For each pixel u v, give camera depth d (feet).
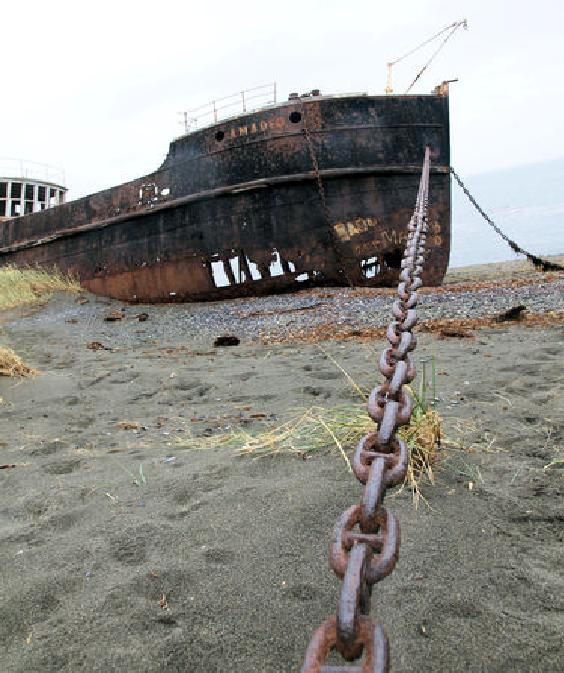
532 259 41.96
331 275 37.24
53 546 7.18
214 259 39.14
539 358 15.96
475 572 6.04
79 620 5.66
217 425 12.36
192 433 11.89
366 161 35.70
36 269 49.73
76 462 10.36
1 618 5.78
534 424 10.66
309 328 25.53
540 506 7.39
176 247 40.37
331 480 8.36
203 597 5.90
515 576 5.94
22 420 13.78
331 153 35.60
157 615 5.65
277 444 10.16
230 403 14.24
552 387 12.91
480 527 6.93
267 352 21.06
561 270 41.42
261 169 36.42
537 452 9.24
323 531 7.00
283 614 5.56
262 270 38.14
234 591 5.96
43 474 9.82
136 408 14.47
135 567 6.55
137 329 31.86
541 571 6.01
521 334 19.86
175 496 8.38
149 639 5.33
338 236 36.45
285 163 35.99
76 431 12.67
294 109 35.70
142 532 7.33
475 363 16.01
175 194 39.47
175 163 39.29
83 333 31.81
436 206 36.65
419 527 6.95
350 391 14.23
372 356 18.42
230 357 20.79
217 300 40.09
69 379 18.31
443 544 6.57
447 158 36.91
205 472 9.18
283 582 6.06
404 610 5.47
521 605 5.49
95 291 45.91
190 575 6.29
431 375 14.97
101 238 44.80
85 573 6.50
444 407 12.07
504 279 39.81
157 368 19.49
